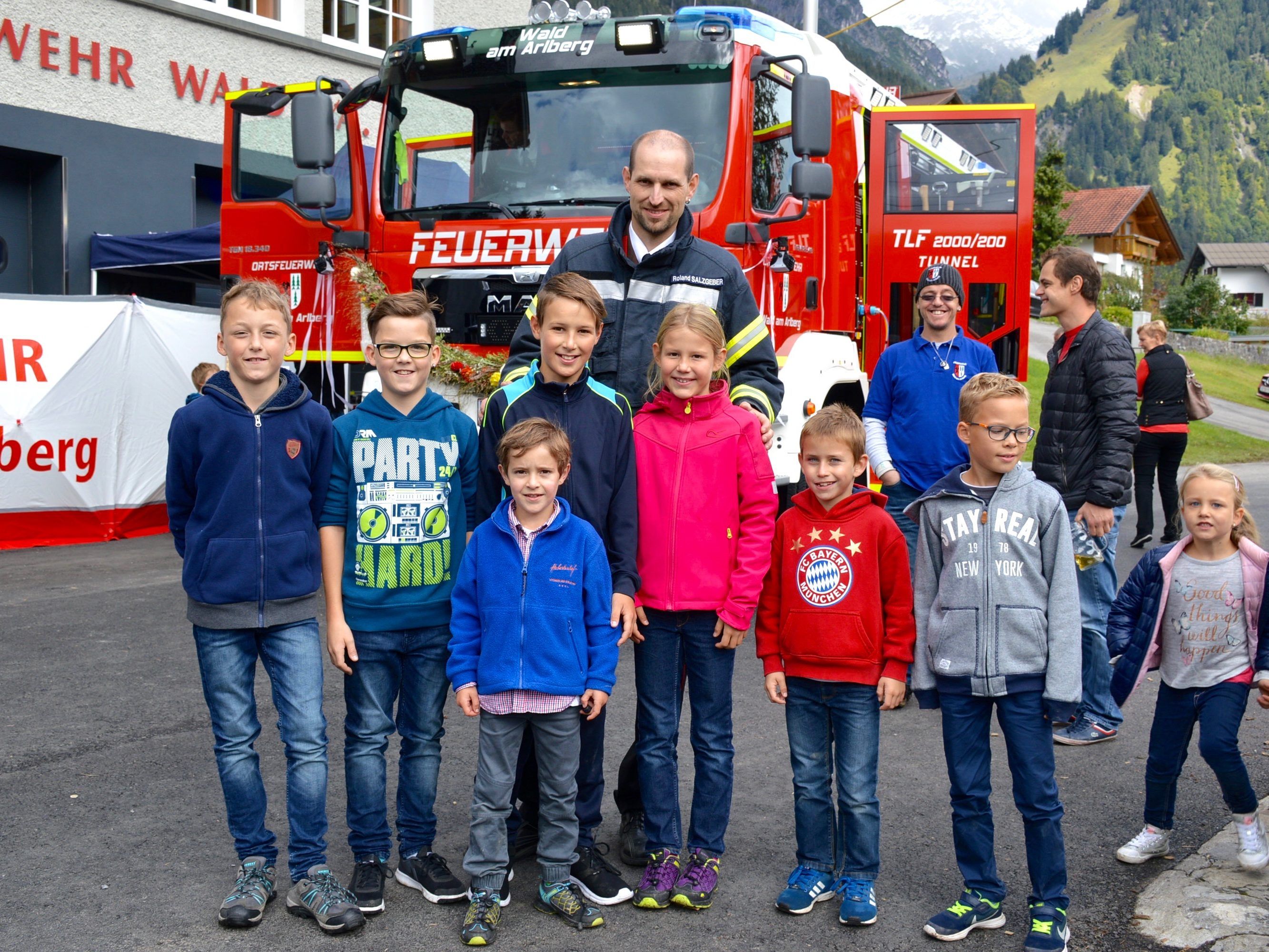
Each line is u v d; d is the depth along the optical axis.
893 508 5.30
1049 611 3.14
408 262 6.40
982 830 3.19
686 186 3.63
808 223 6.59
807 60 6.12
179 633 6.25
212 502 3.21
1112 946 3.05
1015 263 7.58
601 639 3.25
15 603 6.91
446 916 3.24
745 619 3.30
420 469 3.38
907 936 3.13
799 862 3.40
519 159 6.35
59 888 3.32
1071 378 4.71
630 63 6.21
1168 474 10.09
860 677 3.26
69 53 12.64
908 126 7.66
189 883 3.38
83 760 4.34
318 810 3.25
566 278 3.38
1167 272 85.81
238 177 7.23
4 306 8.55
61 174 12.72
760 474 3.39
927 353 5.24
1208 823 3.88
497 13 17.48
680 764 4.48
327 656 5.90
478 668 3.23
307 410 3.30
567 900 3.21
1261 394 31.31
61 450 8.89
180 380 9.66
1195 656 3.46
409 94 6.56
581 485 3.34
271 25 14.60
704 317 3.36
